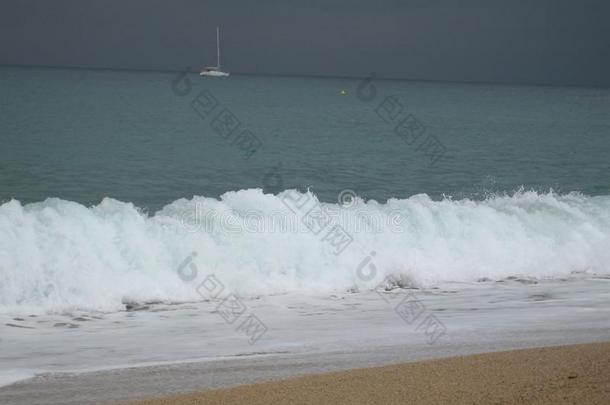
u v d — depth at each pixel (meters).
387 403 7.49
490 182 28.94
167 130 41.78
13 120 43.06
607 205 18.84
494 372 8.49
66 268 12.76
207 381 8.87
